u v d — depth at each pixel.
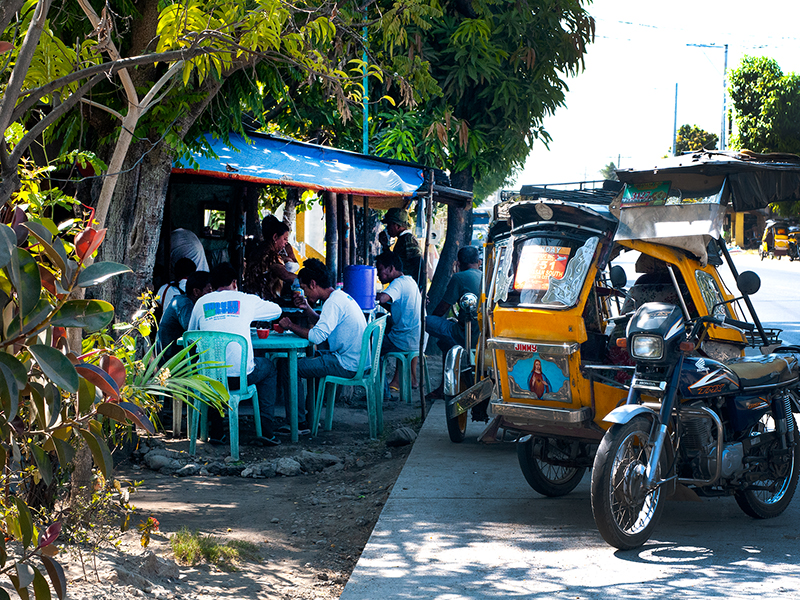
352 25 4.78
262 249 10.09
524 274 5.12
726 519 4.98
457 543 4.46
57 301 2.34
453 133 12.33
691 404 4.70
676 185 4.90
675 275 5.28
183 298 7.43
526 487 5.62
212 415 7.17
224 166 7.96
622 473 4.30
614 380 5.11
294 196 14.13
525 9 11.83
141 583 3.69
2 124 2.64
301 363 7.54
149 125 6.12
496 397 5.39
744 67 36.44
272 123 12.56
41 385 2.39
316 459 6.72
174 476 6.27
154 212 6.57
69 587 3.40
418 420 8.15
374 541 4.49
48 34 3.77
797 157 4.78
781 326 15.03
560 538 4.56
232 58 4.36
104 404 2.59
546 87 12.83
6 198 2.75
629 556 4.26
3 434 2.30
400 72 5.31
